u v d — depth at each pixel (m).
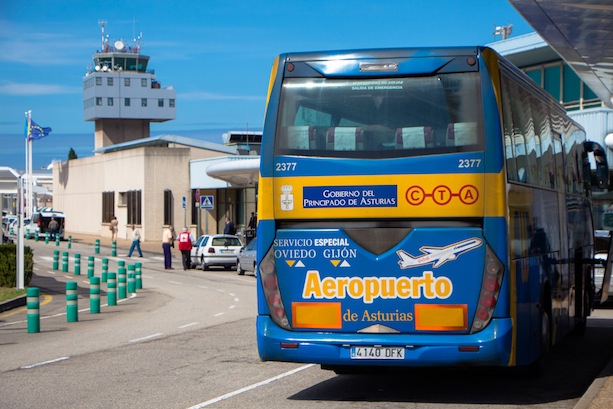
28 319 17.80
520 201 10.41
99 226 77.56
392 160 9.80
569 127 14.60
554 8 16.09
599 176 16.73
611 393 9.80
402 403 10.01
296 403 9.94
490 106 9.75
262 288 10.08
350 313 9.85
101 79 124.56
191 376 11.84
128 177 68.75
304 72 10.16
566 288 13.55
